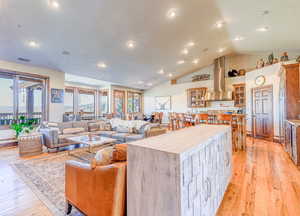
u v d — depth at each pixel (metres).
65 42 4.20
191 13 3.74
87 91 9.24
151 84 9.93
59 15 3.25
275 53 6.36
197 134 1.67
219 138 1.79
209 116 4.63
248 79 6.12
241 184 2.29
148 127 4.11
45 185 2.30
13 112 5.04
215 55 7.04
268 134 5.23
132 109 10.46
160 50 5.58
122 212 1.25
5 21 3.21
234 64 7.50
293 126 3.05
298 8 3.34
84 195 1.46
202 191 1.28
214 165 1.60
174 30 4.43
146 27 4.11
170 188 0.94
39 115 5.64
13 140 4.90
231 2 3.38
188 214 1.02
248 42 5.59
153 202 1.01
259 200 1.89
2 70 4.72
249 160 3.32
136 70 7.11
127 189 1.15
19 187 2.24
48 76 5.76
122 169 1.24
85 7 3.15
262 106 5.44
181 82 9.34
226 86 7.49
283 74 3.89
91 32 3.96
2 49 4.16
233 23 4.22
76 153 3.93
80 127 5.02
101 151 1.48
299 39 4.95
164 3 3.33
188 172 1.03
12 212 1.71
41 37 3.86
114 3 3.17
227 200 1.90
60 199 1.95
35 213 1.70
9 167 3.02
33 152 3.81
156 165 1.00
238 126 4.12
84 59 5.31
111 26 3.86
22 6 2.94
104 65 6.03
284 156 3.56
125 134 4.41
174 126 6.27
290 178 2.46
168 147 1.07
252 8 3.55
